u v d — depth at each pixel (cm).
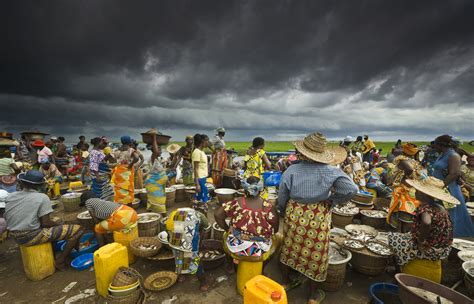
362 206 620
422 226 296
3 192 491
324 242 297
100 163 566
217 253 417
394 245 339
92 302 319
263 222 303
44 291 340
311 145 299
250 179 309
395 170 503
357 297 334
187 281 363
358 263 369
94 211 394
